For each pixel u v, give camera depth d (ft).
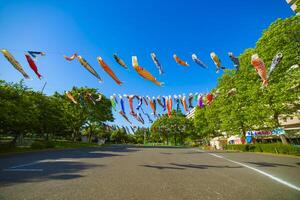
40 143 94.84
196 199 16.07
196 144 220.23
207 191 18.39
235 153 72.95
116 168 32.60
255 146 82.02
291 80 57.31
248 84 75.87
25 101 78.89
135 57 25.08
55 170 29.94
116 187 19.69
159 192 17.98
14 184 20.70
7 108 64.28
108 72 25.96
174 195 17.08
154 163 39.83
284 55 56.13
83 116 146.00
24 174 26.48
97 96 144.15
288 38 56.80
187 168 33.24
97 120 152.56
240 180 23.32
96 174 26.86
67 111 135.33
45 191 18.04
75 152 72.59
